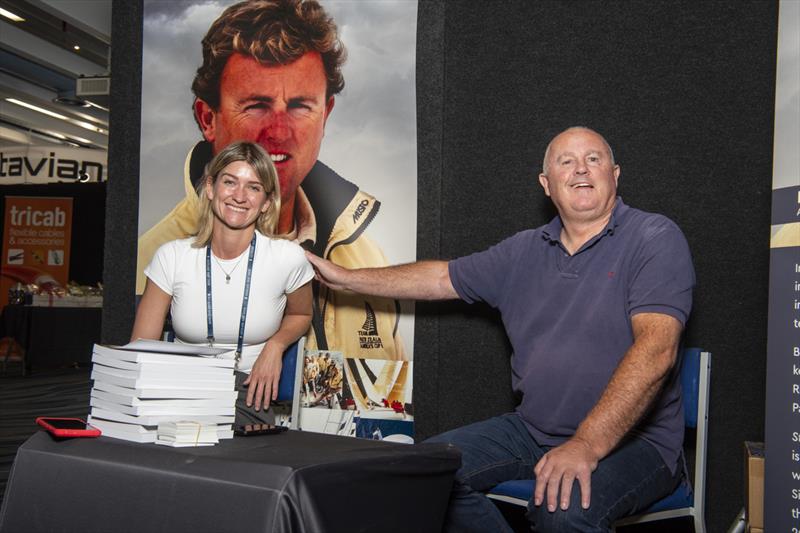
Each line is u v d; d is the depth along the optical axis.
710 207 2.58
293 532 1.05
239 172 2.22
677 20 2.62
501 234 2.86
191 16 3.14
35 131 13.26
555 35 2.78
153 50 3.19
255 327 2.29
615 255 2.07
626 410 1.78
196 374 1.39
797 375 1.89
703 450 2.01
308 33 2.99
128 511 1.18
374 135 2.93
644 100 2.66
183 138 3.15
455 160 2.93
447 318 2.92
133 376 1.33
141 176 3.21
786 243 1.94
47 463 1.30
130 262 3.33
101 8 7.83
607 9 2.71
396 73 2.91
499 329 2.85
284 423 2.72
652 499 1.87
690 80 2.61
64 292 8.31
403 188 2.90
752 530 2.03
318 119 2.98
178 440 1.28
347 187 2.95
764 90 2.52
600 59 2.72
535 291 2.25
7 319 8.02
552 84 2.79
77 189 10.22
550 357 2.11
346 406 2.93
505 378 2.84
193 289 2.26
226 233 2.25
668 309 1.89
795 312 1.91
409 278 2.51
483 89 2.88
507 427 2.20
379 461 1.22
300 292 2.43
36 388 7.00
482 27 2.88
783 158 1.98
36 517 1.28
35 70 10.02
